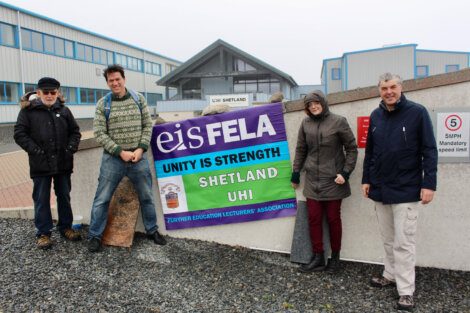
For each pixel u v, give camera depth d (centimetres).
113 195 475
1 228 502
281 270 414
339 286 380
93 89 3253
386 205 353
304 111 414
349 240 440
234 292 364
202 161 473
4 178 970
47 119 424
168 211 490
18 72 2402
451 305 346
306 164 404
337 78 3609
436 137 407
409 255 336
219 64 3048
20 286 359
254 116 451
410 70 3241
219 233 479
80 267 399
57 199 457
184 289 367
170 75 3012
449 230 418
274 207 456
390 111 335
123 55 3719
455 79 396
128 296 352
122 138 425
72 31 2947
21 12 2416
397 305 339
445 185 412
